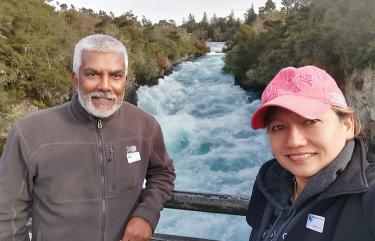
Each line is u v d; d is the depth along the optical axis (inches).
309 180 47.7
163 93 1139.9
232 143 703.7
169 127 810.2
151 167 83.9
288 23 1272.1
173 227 374.6
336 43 831.7
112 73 71.1
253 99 1065.5
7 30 778.8
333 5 891.4
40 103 771.4
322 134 47.6
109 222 73.0
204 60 1852.9
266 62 1155.3
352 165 45.9
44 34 868.0
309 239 46.1
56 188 70.5
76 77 72.7
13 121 633.0
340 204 45.0
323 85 49.3
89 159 72.1
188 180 539.5
